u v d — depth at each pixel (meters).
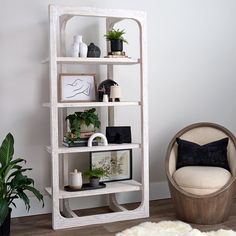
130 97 3.81
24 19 3.41
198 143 3.59
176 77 4.00
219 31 4.17
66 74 3.31
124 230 2.89
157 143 3.96
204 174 3.12
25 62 3.43
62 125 3.46
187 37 4.03
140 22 3.28
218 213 3.10
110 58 3.20
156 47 3.91
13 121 3.41
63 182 3.38
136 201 3.84
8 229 2.84
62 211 3.48
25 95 3.44
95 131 3.39
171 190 3.25
